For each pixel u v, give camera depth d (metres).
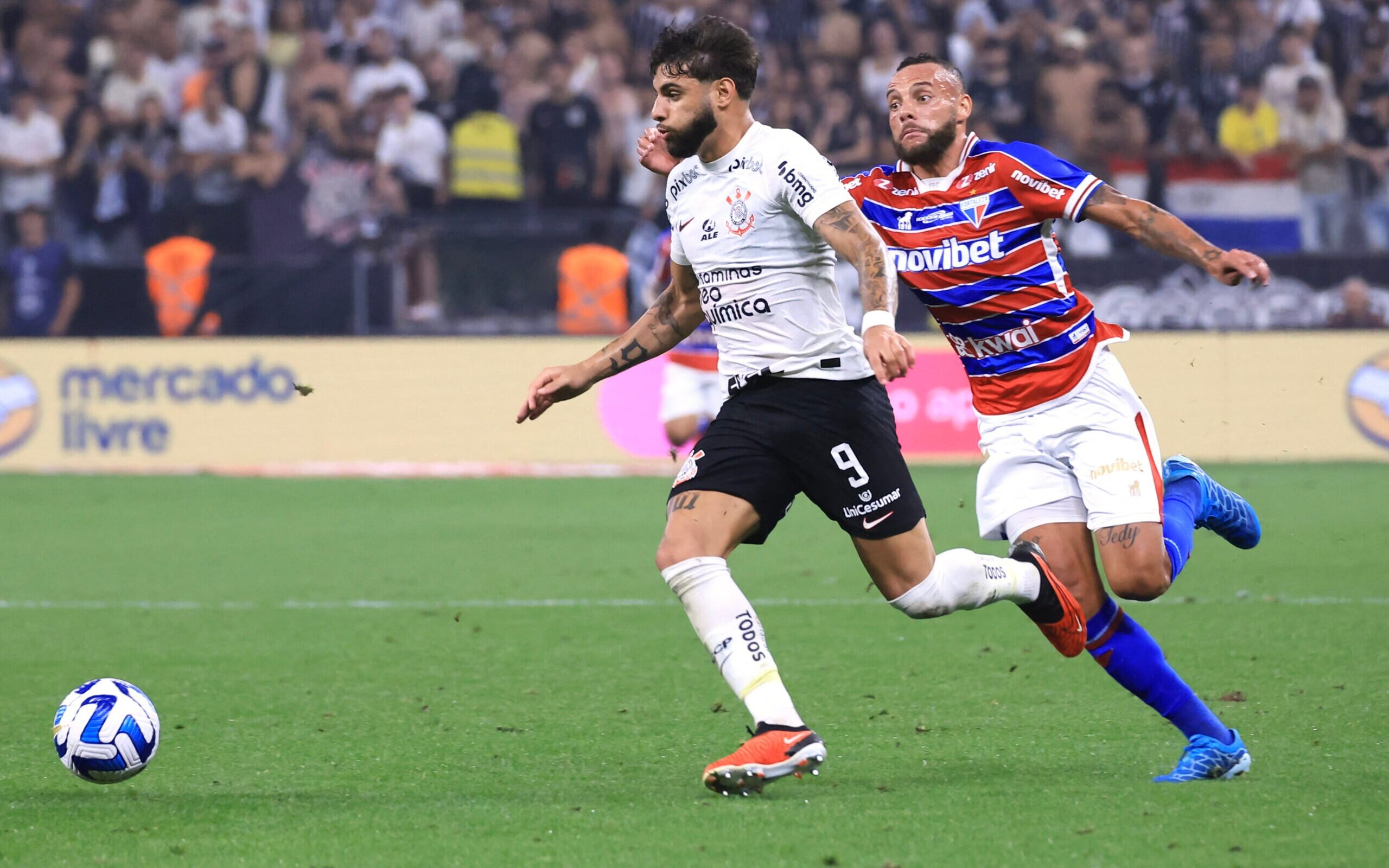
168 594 28.08
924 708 18.11
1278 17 61.62
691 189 14.69
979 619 24.62
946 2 63.62
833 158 60.06
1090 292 50.88
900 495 14.55
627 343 15.93
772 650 22.16
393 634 23.95
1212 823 12.66
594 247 52.50
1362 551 31.84
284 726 17.55
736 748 16.22
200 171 58.81
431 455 50.88
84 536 36.09
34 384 50.75
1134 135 59.84
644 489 45.44
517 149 59.53
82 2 63.94
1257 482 44.44
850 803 13.55
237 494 44.69
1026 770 14.92
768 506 14.61
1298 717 17.23
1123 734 16.58
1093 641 15.06
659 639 23.33
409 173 59.09
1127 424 15.52
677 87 14.23
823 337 14.45
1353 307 51.09
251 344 50.84
